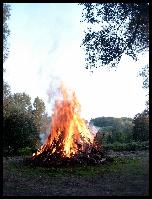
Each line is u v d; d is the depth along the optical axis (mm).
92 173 11750
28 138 17141
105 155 14234
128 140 20250
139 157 14828
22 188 9852
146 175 11141
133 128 20234
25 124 17172
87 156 13422
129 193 9117
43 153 13641
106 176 11258
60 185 10250
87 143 14359
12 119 16812
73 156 13367
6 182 10508
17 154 16281
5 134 16562
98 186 10039
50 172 12008
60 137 14086
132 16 12781
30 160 13602
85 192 9406
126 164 13195
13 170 12258
